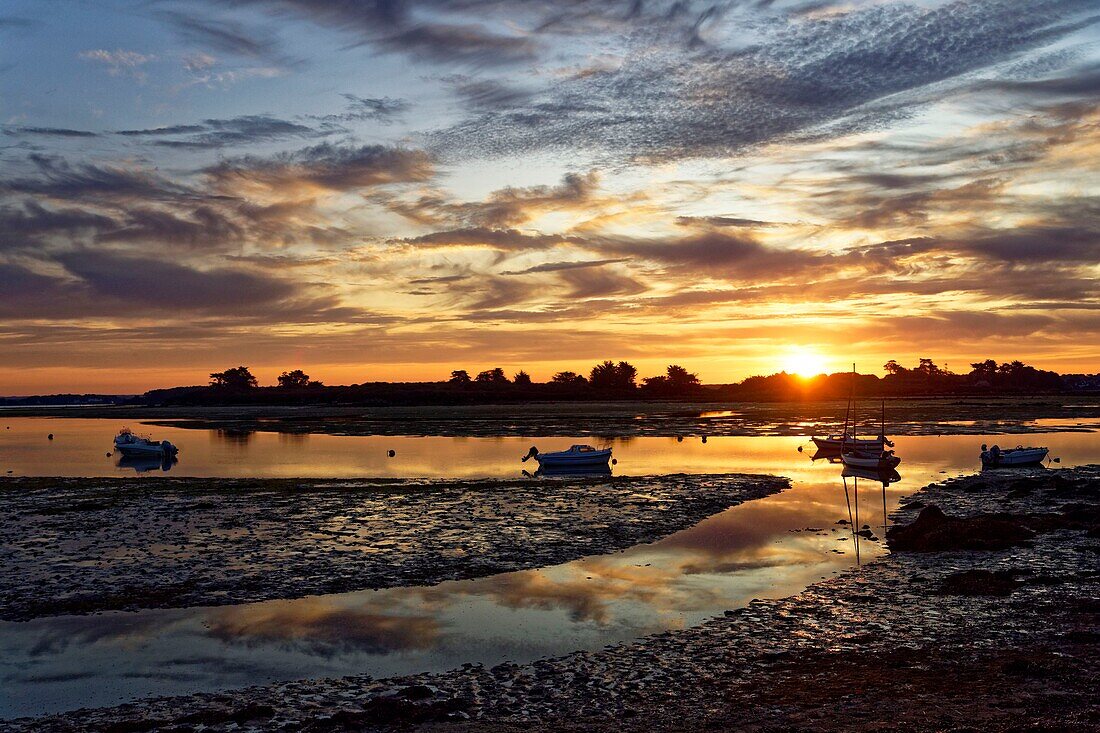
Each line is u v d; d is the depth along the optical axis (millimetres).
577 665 16609
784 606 20641
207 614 20891
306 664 17250
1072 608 19406
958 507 37188
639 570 25266
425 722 13766
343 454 69562
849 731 12523
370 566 25734
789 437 87812
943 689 14305
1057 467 55219
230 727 13633
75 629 19734
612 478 49281
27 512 36125
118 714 14430
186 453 72875
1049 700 13367
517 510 36469
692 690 14961
